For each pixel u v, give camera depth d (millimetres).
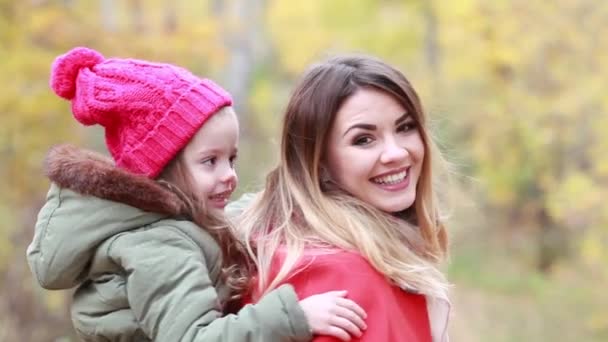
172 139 4293
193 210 4273
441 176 5285
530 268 28750
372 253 4281
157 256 4078
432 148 4785
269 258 4375
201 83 4379
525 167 25719
